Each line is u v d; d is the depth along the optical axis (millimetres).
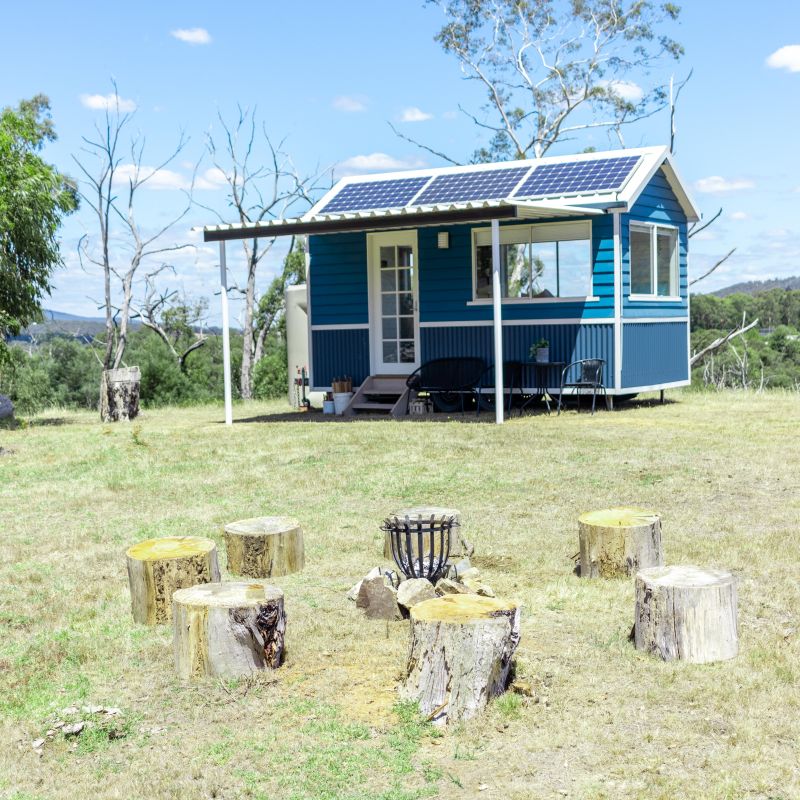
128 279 40250
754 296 43031
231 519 8938
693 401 17688
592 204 15594
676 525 8016
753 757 4059
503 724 4473
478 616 4676
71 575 7398
